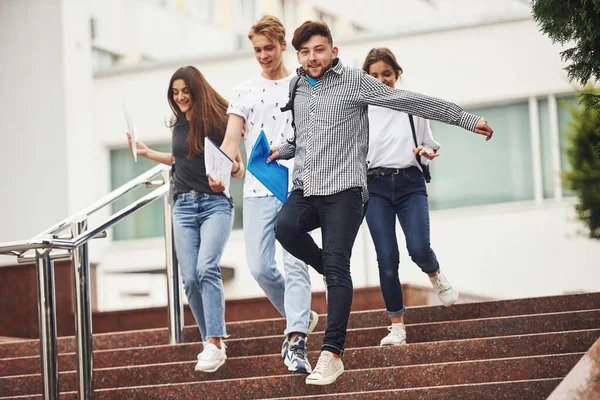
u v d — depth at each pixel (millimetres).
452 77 15242
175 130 6547
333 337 5348
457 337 6785
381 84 5488
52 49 14648
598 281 14875
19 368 7133
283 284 6316
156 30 20109
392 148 6551
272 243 6250
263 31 6230
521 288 15055
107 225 5852
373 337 6848
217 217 6406
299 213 5465
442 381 5824
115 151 16766
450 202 15289
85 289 5660
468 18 15211
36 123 14633
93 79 16812
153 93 16656
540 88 14961
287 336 5965
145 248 16797
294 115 5609
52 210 14453
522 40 15047
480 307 7199
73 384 6637
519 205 15031
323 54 5500
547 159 14961
